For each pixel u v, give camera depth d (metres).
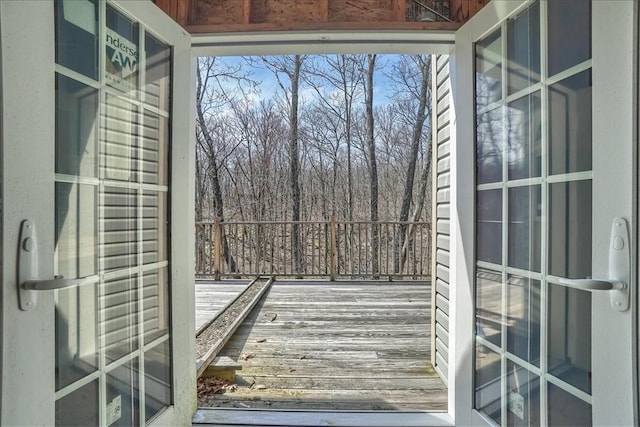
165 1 1.84
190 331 1.85
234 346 3.05
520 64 1.39
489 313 1.59
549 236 1.24
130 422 1.43
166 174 1.67
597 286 0.96
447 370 2.29
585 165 1.09
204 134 10.83
